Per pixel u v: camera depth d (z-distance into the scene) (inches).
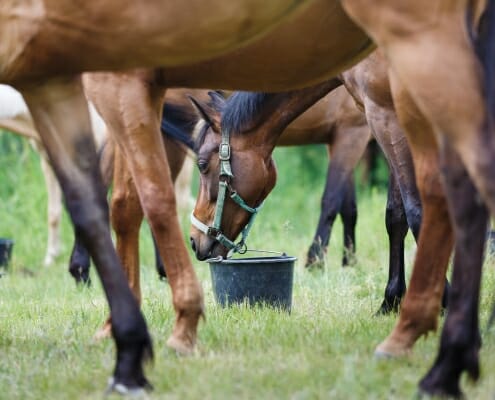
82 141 295.3
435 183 299.6
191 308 335.9
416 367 297.1
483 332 341.4
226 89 339.9
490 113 240.2
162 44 263.0
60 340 366.3
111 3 259.6
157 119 343.9
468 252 261.1
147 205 335.9
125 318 282.7
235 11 253.4
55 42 270.2
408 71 241.6
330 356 316.2
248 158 414.9
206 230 423.8
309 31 303.4
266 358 315.6
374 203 794.2
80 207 291.7
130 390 278.2
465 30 241.6
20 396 292.2
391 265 422.9
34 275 660.7
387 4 241.1
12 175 855.7
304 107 410.9
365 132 565.3
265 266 436.5
